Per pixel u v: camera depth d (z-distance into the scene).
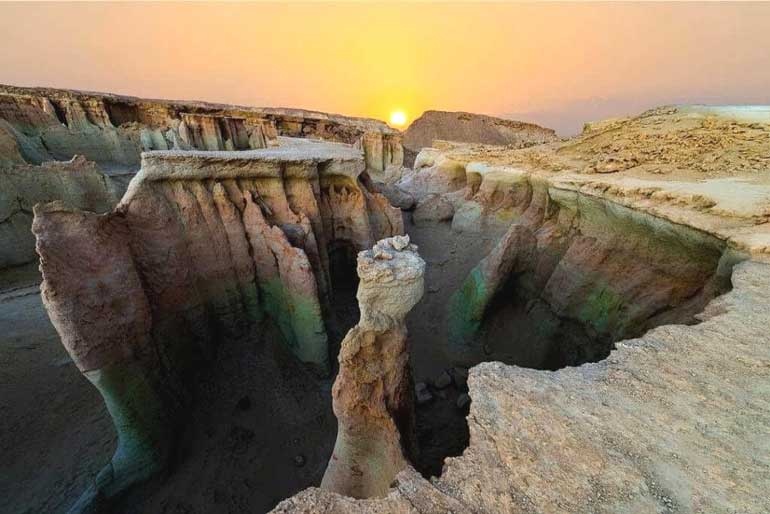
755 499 2.84
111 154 35.72
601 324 10.68
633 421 3.52
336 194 16.30
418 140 61.12
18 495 9.76
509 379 4.05
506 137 58.12
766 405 3.72
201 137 36.44
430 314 16.52
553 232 13.57
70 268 7.86
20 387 12.89
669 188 9.78
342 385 6.32
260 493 9.95
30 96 33.34
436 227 21.95
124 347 8.72
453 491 3.03
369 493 6.74
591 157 16.19
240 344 12.52
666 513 2.75
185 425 10.59
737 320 5.04
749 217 7.72
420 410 11.48
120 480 9.03
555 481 2.99
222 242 11.66
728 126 13.79
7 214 21.89
